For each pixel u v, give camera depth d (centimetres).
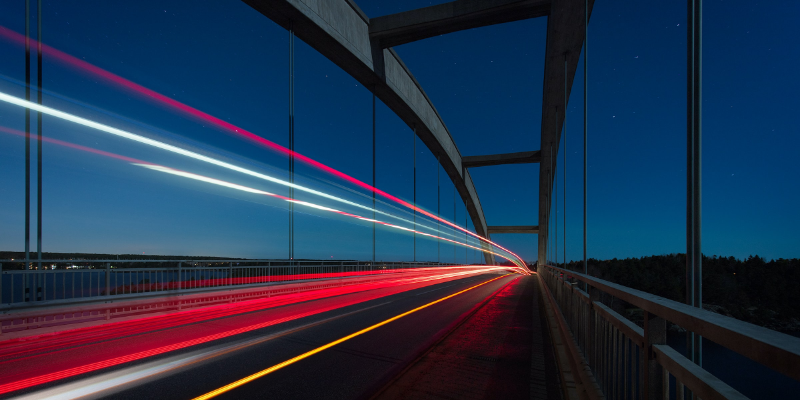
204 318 962
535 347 657
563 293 733
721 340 109
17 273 745
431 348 644
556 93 2583
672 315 150
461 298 1553
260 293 1426
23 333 721
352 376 489
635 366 207
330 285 1906
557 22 1884
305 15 2197
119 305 908
